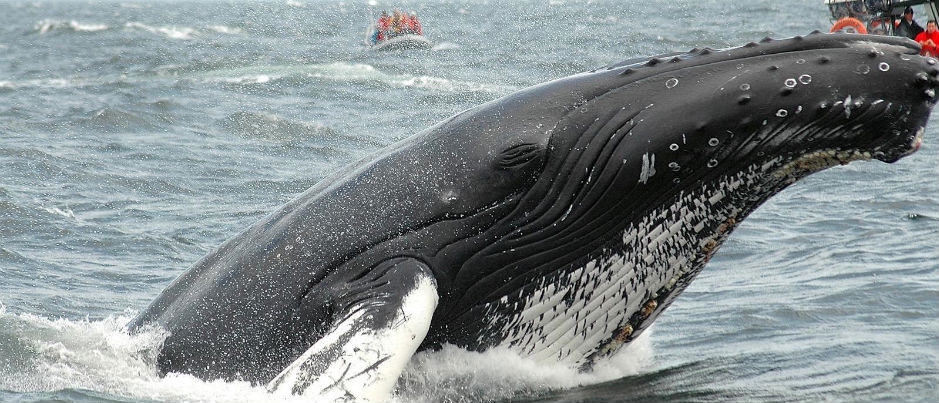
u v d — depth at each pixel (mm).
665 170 32844
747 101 32000
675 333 43438
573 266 33938
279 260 33188
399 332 30969
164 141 99125
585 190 33312
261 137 102188
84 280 51906
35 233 61156
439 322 33594
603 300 34688
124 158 88875
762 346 40562
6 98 139875
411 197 33250
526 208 33469
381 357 30594
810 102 31641
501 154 33344
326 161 90688
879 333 41281
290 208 35094
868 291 48031
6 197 68688
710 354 39812
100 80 173875
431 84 158000
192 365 33344
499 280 33594
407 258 32406
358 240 32781
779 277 53219
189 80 169500
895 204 72250
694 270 34969
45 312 45094
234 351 33000
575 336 35188
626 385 35781
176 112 118438
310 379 30703
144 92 150625
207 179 81250
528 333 34688
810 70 31781
